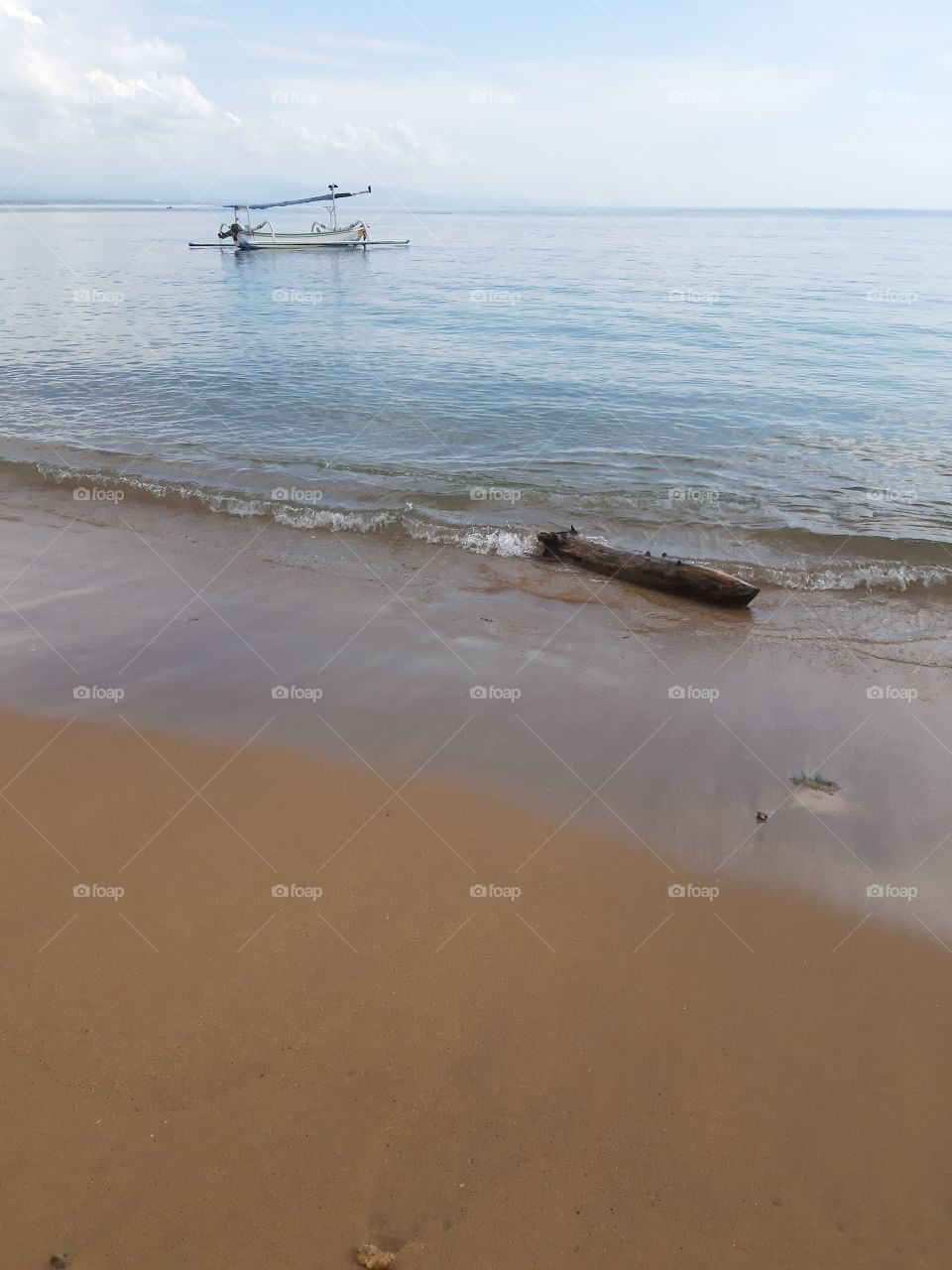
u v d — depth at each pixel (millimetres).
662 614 8258
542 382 17562
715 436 13727
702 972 4035
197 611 8086
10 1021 3691
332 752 5758
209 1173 3115
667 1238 2959
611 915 4375
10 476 12016
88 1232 2930
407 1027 3709
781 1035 3730
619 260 48656
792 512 10508
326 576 9016
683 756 5832
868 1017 3826
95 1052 3562
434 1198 3059
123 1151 3182
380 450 13039
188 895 4418
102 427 14352
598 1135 3287
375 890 4492
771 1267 2889
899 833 5043
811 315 26734
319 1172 3129
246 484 11602
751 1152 3246
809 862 4777
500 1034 3693
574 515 10547
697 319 25875
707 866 4746
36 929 4184
